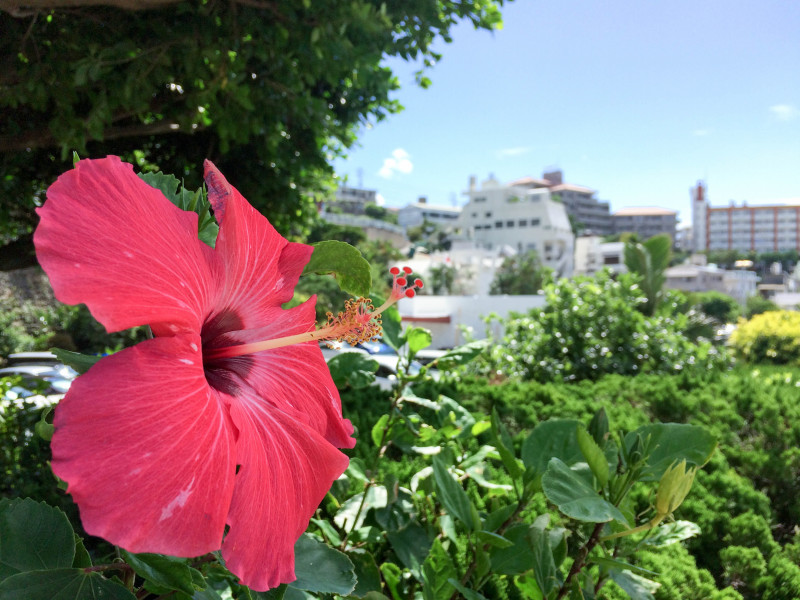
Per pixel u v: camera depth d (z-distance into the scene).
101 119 4.07
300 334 1.04
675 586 2.25
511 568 1.60
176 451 0.68
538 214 80.31
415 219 111.06
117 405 0.65
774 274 110.69
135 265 0.73
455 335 30.52
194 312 0.82
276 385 1.03
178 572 0.81
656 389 5.01
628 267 13.44
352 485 2.30
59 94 4.02
